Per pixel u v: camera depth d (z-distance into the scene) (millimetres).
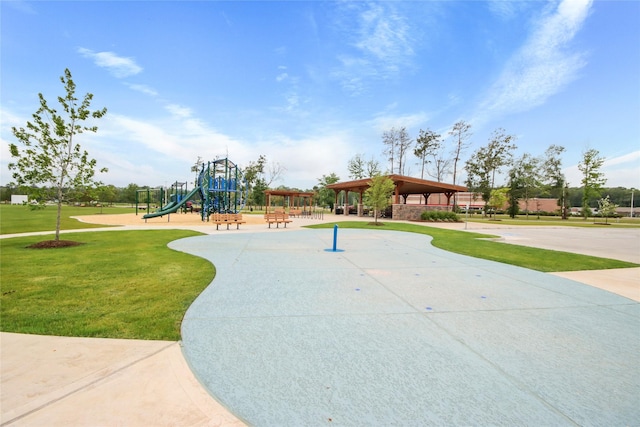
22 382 2221
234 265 6480
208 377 2373
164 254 7652
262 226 17359
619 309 4223
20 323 3285
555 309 4180
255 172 56625
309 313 3807
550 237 15539
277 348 2879
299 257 7574
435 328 3434
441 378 2430
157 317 3549
